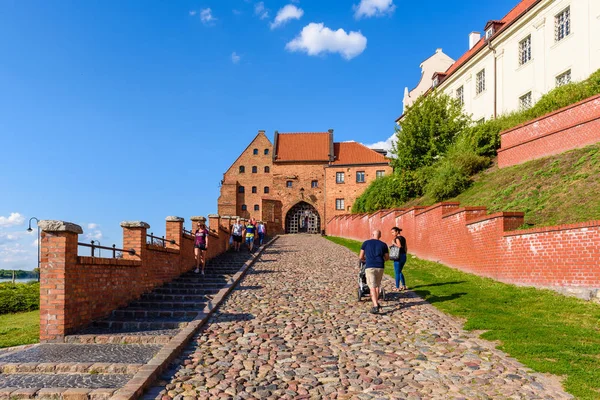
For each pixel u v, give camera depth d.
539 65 28.56
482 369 7.04
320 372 7.12
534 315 9.94
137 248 12.78
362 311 11.26
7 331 11.23
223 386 6.56
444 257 17.81
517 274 12.84
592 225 10.50
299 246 31.39
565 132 18.42
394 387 6.47
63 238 8.98
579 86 21.67
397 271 13.73
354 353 8.03
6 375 7.05
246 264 19.97
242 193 71.44
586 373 6.51
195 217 20.05
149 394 6.30
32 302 16.94
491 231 14.19
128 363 7.28
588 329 8.63
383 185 35.66
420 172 30.92
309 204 64.50
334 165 61.81
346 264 20.44
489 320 9.63
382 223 27.75
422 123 32.12
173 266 15.70
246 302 12.51
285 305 12.06
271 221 62.03
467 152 24.77
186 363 7.57
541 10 28.28
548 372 6.74
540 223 13.70
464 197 21.20
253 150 71.94
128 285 11.95
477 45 40.16
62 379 6.79
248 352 8.15
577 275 10.86
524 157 20.73
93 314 10.07
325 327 9.80
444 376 6.84
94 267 10.16
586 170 15.57
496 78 33.56
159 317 10.77
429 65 51.72
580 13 25.02
